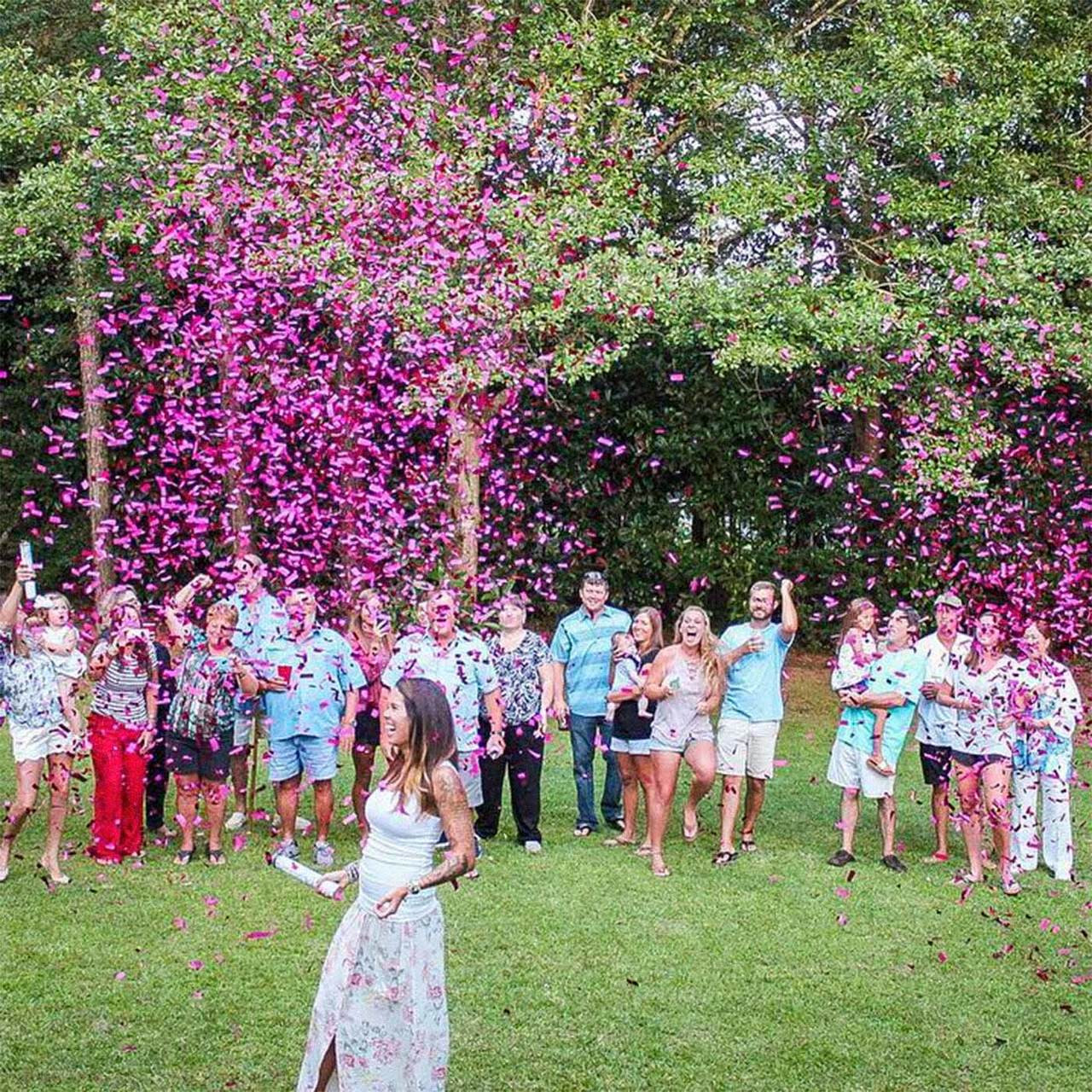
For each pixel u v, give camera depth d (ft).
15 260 39.14
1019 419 43.45
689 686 25.30
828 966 20.40
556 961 20.17
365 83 36.06
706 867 25.71
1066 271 38.55
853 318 35.68
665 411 48.26
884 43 38.99
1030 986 19.80
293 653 24.80
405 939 13.66
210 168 32.91
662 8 42.57
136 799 24.79
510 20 37.81
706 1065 16.76
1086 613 42.47
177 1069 16.12
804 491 48.44
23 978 18.78
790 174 39.68
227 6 34.94
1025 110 40.22
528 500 47.21
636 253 39.75
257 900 22.53
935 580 45.70
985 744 24.99
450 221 33.81
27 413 49.08
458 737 25.35
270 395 36.04
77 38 46.03
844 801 26.43
